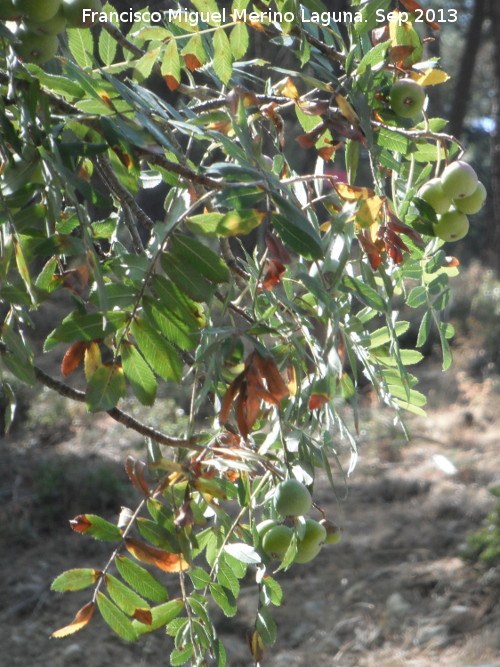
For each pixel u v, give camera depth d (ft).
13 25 4.04
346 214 3.93
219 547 4.45
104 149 3.90
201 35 4.41
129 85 4.17
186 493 4.06
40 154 3.87
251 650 4.29
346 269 4.26
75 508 19.20
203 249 3.88
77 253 3.83
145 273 3.94
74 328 3.92
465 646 14.20
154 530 4.09
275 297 4.18
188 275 3.89
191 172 3.94
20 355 4.02
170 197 4.70
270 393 3.88
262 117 4.68
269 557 4.17
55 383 4.16
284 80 4.38
